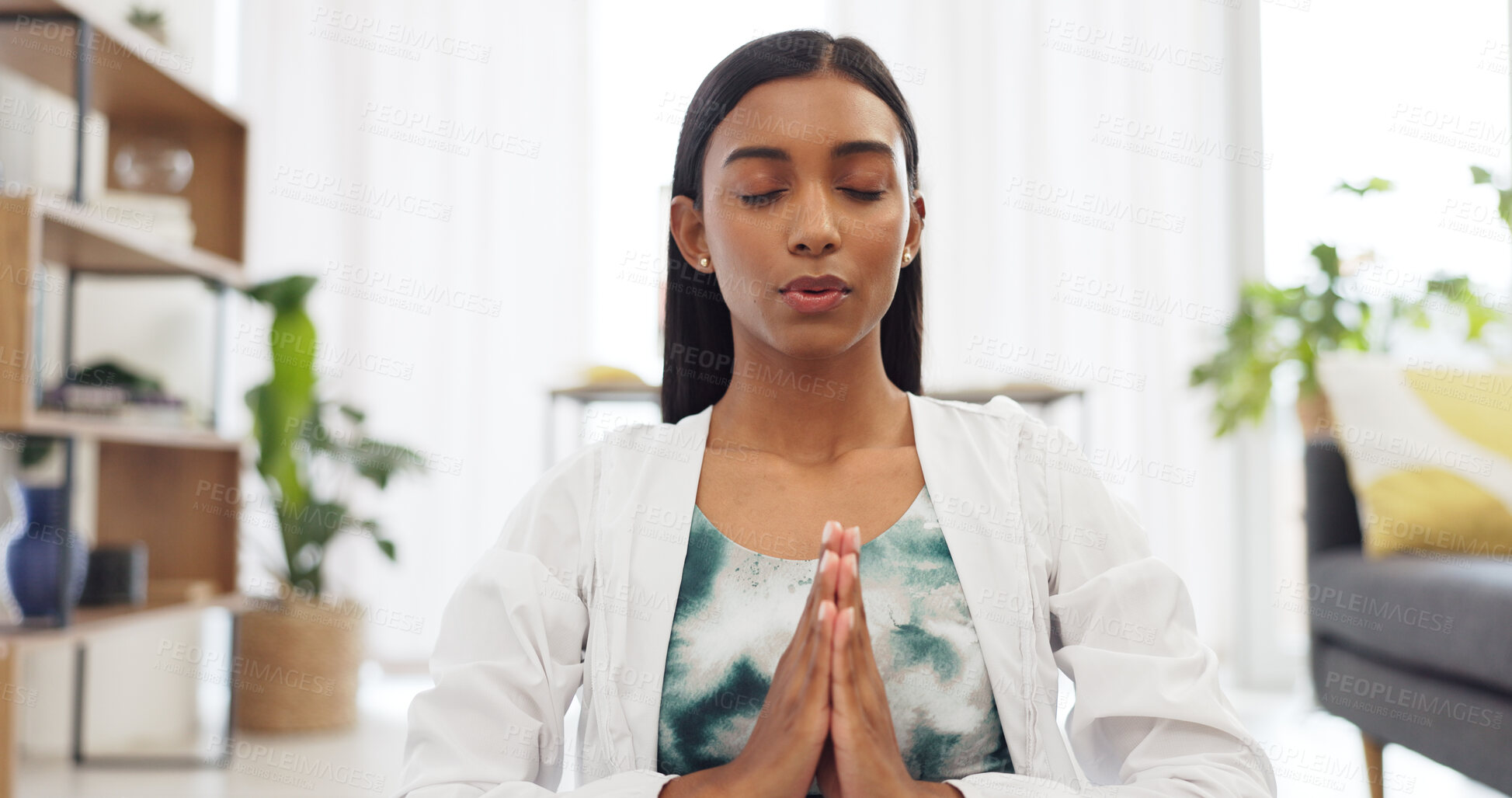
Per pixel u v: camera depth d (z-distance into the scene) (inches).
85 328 104.7
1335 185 112.9
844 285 24.4
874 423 27.2
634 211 136.6
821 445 26.9
